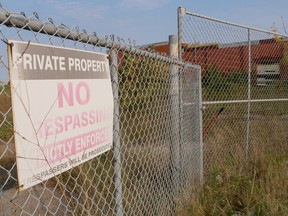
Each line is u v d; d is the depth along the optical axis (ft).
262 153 17.79
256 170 16.14
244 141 18.48
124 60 7.47
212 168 15.43
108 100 6.06
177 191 11.46
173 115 11.20
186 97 12.94
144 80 8.76
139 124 8.69
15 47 3.86
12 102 3.78
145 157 9.19
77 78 5.06
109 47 6.24
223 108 16.85
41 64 4.26
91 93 5.47
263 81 20.80
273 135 20.58
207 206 12.07
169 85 10.93
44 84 4.31
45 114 4.32
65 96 4.76
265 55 20.95
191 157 13.66
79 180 6.82
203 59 16.46
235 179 14.57
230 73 18.12
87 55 5.37
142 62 8.53
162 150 10.40
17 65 3.88
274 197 12.62
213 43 16.29
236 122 18.34
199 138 14.43
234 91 18.43
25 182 3.99
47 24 4.46
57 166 4.58
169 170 10.94
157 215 9.70
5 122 3.85
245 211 12.04
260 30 19.31
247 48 18.85
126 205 8.09
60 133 4.64
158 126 10.07
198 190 13.05
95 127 5.61
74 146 4.98
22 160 3.92
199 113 14.43
